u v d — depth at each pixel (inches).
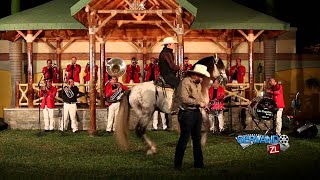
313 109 1016.2
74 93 785.6
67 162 529.3
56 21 850.8
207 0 953.5
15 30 855.1
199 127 489.1
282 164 483.2
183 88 479.8
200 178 426.0
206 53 1011.3
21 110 840.9
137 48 1008.9
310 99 1018.1
